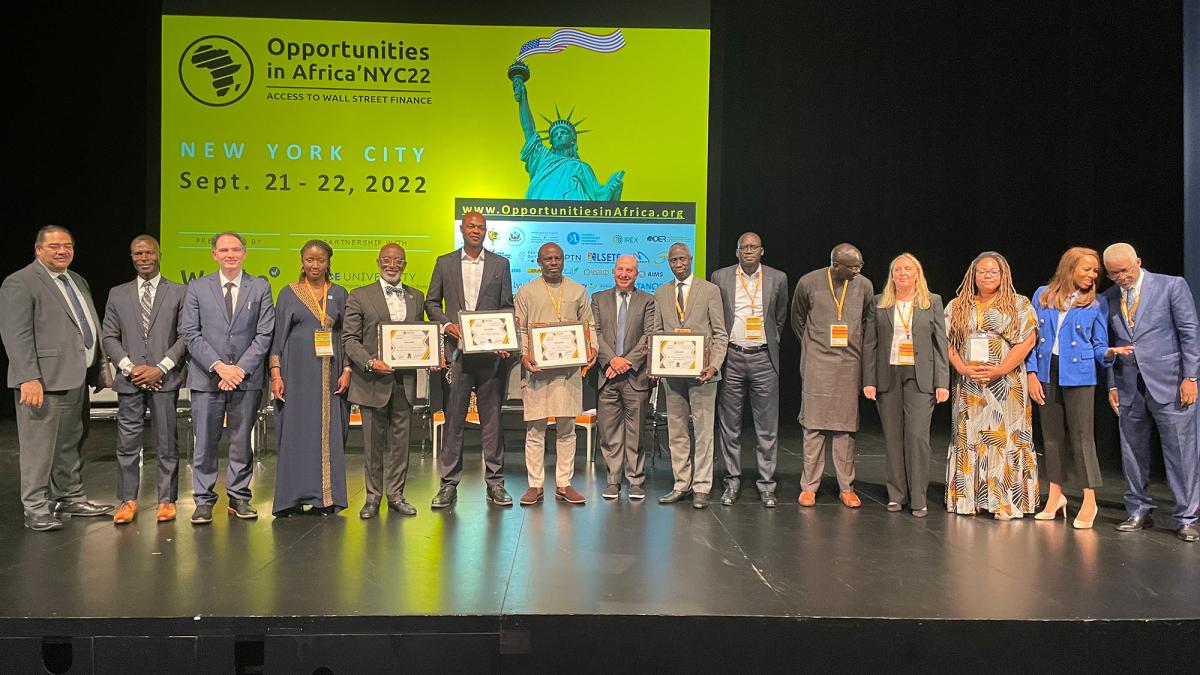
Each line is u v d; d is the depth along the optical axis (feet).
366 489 15.35
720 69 24.95
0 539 13.35
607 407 16.67
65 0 28.45
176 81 23.84
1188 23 16.98
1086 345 14.74
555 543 13.17
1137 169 23.43
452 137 24.36
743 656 10.00
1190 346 13.91
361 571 11.62
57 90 29.32
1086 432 14.75
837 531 14.23
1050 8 25.86
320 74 24.12
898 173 29.81
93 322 15.20
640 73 24.50
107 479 18.51
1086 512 14.67
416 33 24.25
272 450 23.59
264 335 14.82
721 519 15.02
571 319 16.24
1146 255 23.25
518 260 24.45
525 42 24.39
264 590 10.78
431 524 14.42
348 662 9.89
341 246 24.26
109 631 9.78
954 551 12.99
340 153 24.18
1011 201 28.02
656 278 24.70
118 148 29.96
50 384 14.17
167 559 12.22
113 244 30.55
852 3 28.43
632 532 13.94
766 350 16.28
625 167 24.53
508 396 17.46
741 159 29.99
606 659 9.98
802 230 30.25
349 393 15.21
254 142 24.03
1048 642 9.96
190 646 9.82
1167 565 12.30
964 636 9.97
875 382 16.02
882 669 10.00
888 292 15.92
